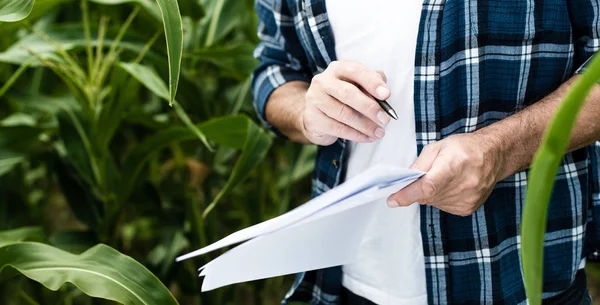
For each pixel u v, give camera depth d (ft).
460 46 2.30
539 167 1.41
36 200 5.61
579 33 2.37
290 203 5.54
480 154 2.12
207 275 2.06
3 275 2.83
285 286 5.88
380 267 2.65
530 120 2.25
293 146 4.75
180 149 4.66
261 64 3.06
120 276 2.68
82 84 3.84
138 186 4.31
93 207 4.15
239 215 5.21
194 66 4.39
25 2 2.68
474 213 2.47
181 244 4.42
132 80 3.66
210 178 4.71
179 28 2.24
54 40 3.89
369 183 1.86
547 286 2.61
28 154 4.06
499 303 2.56
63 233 4.10
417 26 2.33
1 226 4.47
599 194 2.71
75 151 3.86
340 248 2.37
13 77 3.69
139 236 5.69
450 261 2.53
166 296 2.68
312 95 2.31
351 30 2.47
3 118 4.63
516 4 2.26
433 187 2.03
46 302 4.56
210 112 4.38
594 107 2.25
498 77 2.36
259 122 4.60
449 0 2.25
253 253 2.09
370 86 2.13
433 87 2.33
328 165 2.75
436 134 2.39
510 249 2.58
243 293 5.90
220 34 4.40
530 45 2.32
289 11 2.81
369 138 2.29
